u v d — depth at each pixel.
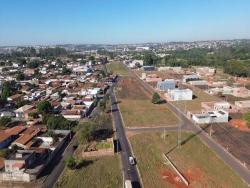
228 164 54.84
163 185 47.69
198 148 63.03
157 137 71.06
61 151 62.72
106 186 47.72
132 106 105.25
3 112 91.75
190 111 93.75
